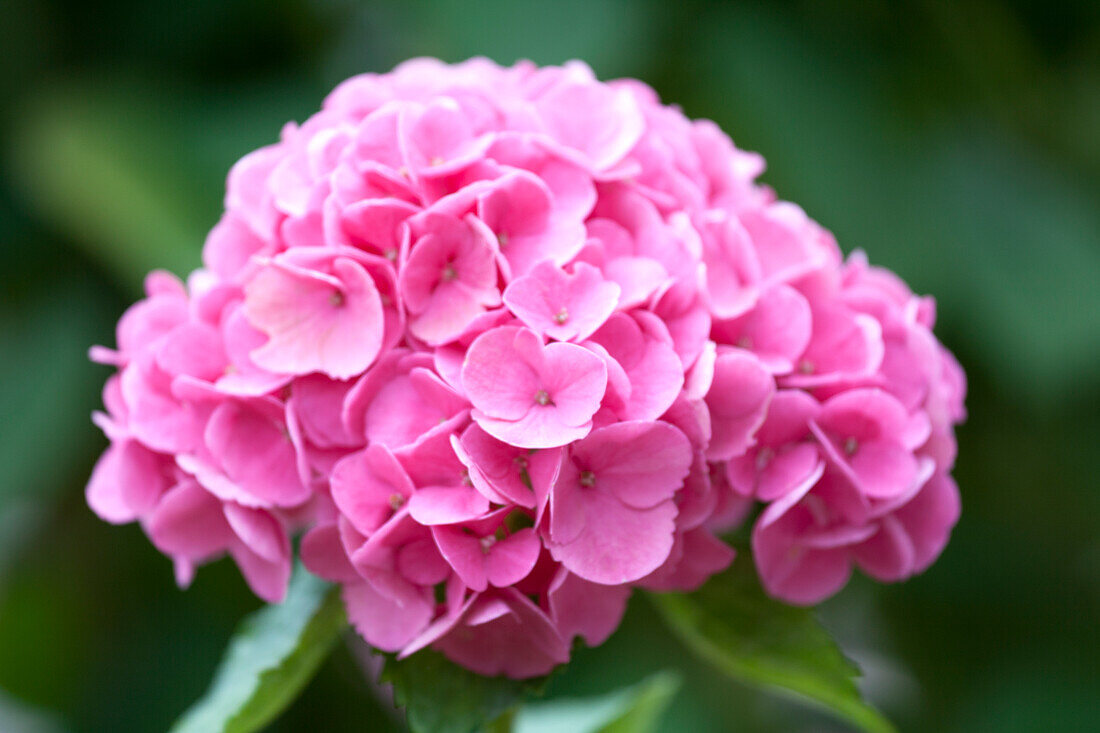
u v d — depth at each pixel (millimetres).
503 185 562
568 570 551
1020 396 780
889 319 584
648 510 551
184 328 576
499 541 551
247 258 592
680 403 550
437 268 562
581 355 542
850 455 572
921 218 771
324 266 564
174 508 573
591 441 545
